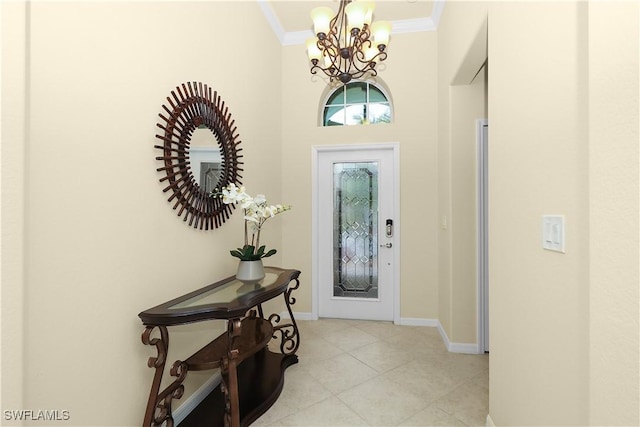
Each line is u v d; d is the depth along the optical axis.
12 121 0.78
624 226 0.64
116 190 1.15
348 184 3.12
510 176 1.20
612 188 0.67
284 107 3.15
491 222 1.39
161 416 1.29
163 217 1.41
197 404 1.67
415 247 2.90
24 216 0.80
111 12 1.14
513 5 1.16
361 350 2.39
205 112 1.73
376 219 3.06
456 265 2.38
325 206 3.14
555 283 0.92
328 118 3.28
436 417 1.61
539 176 1.00
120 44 1.18
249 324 1.96
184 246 1.57
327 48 1.88
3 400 0.75
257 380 1.83
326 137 3.07
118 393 1.16
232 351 1.34
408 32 2.89
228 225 2.02
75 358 0.99
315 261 3.10
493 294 1.39
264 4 2.57
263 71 2.64
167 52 1.44
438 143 2.81
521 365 1.14
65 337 0.96
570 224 0.84
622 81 0.64
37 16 0.88
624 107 0.63
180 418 1.54
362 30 1.78
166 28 1.44
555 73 0.91
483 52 1.83
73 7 0.99
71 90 0.98
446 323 2.52
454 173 2.38
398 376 2.01
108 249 1.12
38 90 0.88
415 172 2.89
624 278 0.64
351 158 3.09
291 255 3.14
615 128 0.66
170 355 1.47
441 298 2.72
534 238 1.03
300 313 3.12
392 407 1.69
